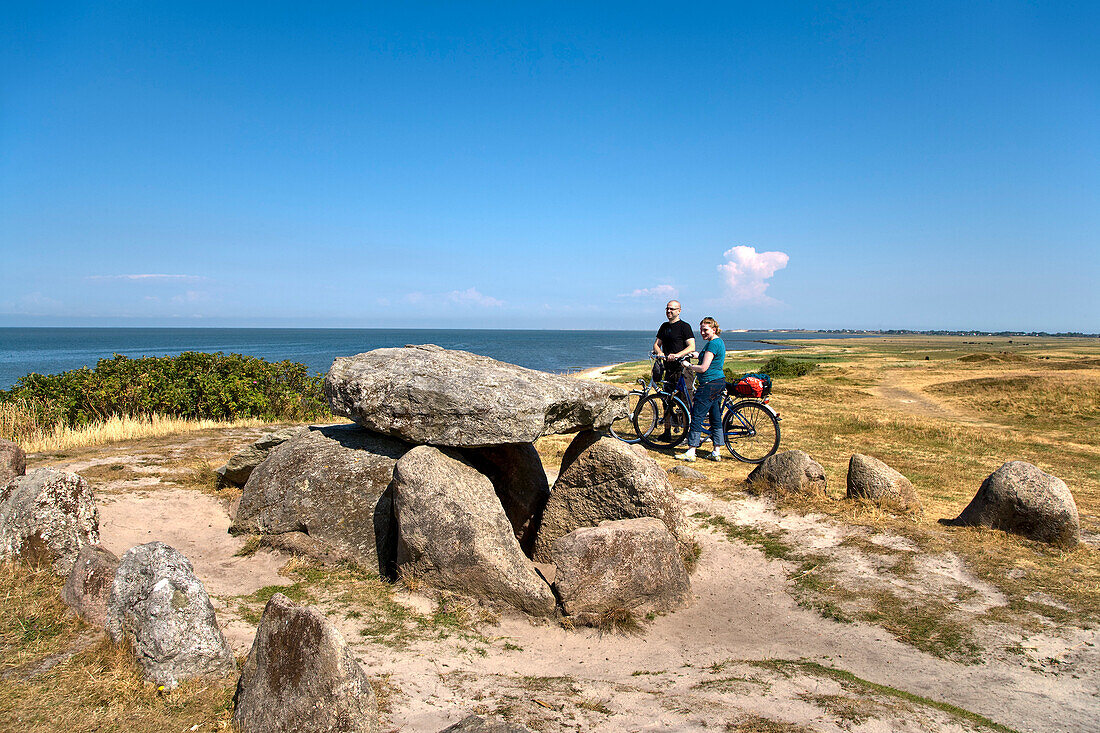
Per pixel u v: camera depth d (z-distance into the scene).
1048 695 4.28
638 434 12.20
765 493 8.49
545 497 7.46
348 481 6.70
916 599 5.72
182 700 3.66
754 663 4.75
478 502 5.93
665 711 3.83
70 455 10.28
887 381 28.03
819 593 6.02
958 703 4.22
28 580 5.05
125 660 3.92
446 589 5.66
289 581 5.98
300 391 16.83
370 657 4.50
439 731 3.43
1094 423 17.14
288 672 3.37
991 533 6.96
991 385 23.25
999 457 12.52
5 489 5.59
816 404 20.75
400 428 6.61
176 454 10.55
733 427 11.41
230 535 7.04
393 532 6.44
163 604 3.89
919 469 11.13
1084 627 5.12
